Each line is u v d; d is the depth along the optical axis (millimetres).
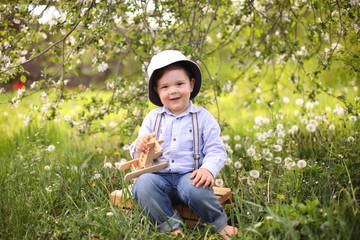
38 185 2539
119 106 3137
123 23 3094
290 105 4938
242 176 2439
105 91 6004
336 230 1605
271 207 1909
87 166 2926
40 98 2984
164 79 2158
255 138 3469
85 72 4820
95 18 2686
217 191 2238
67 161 2924
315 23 2881
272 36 3770
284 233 1690
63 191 2498
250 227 1770
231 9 3494
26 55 3096
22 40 2811
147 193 2021
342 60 2672
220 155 2145
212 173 2039
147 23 2965
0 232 1991
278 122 3678
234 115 5402
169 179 2131
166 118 2236
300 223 1678
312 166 2445
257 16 3410
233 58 4090
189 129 2186
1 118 4590
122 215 2092
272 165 2488
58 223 2037
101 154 3525
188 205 2041
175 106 2168
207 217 2014
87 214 2117
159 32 3070
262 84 4484
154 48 3084
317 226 1625
